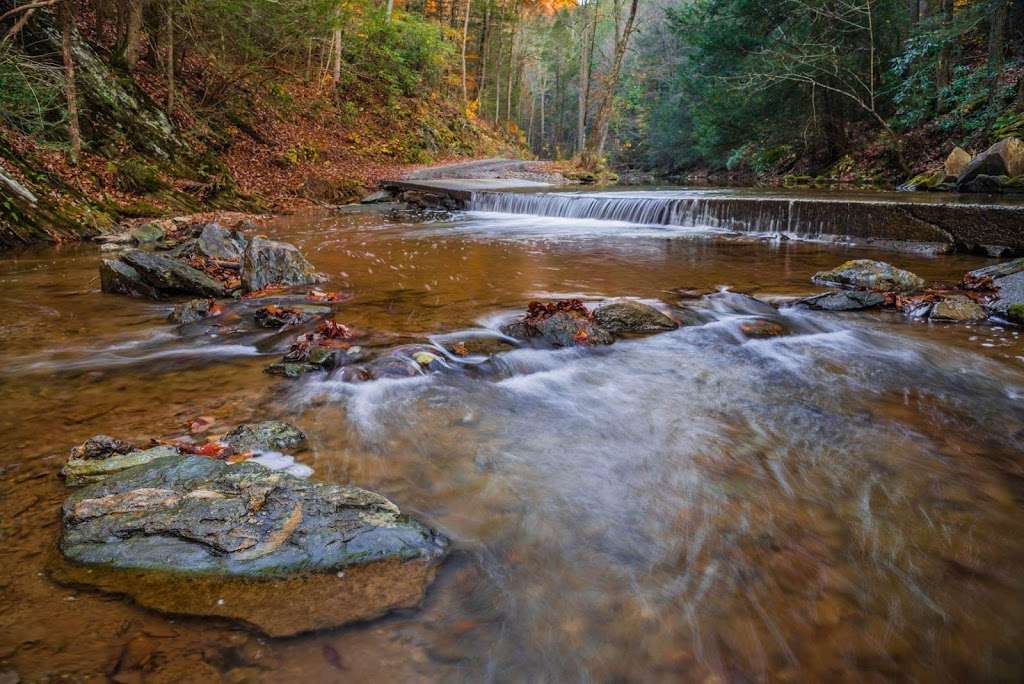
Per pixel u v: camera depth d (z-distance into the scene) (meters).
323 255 8.27
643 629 1.66
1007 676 1.53
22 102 10.86
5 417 3.01
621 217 12.59
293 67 24.81
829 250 8.55
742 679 1.50
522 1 49.72
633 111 56.97
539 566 1.91
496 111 49.78
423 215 14.58
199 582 1.77
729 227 10.90
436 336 4.36
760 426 3.03
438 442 2.79
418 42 34.53
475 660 1.53
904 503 2.32
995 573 1.91
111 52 15.23
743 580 1.87
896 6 19.38
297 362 3.81
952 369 3.83
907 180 18.19
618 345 4.34
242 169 17.12
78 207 10.34
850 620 1.71
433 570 1.87
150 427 2.90
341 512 2.05
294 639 1.57
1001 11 15.54
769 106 24.08
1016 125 15.10
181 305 5.09
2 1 11.91
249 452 2.59
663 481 2.47
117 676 1.42
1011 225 7.59
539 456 2.67
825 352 4.19
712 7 23.88
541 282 6.37
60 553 1.88
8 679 1.39
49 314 5.13
